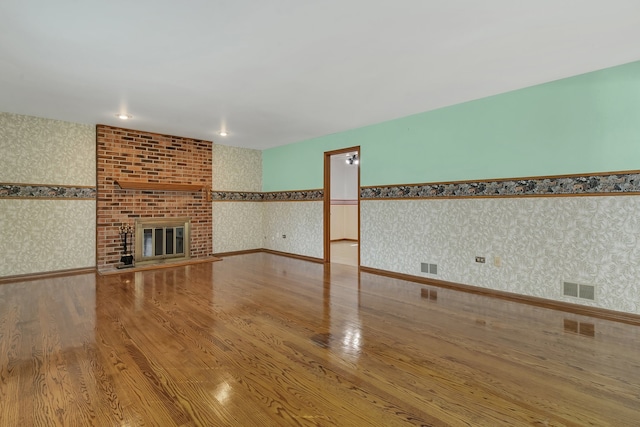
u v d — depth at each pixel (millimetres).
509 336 2629
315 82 3377
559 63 2965
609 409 1703
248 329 2752
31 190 4586
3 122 4383
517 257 3660
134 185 5305
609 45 2625
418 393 1849
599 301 3146
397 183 4801
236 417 1640
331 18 2221
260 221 7387
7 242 4430
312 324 2867
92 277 4613
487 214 3887
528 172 3570
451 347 2430
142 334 2635
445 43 2582
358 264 5348
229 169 6812
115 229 5238
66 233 4867
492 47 2652
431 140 4395
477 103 3949
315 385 1927
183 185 5844
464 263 4090
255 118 4746
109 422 1595
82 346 2412
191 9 2102
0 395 1803
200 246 6266
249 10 2119
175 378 1992
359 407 1724
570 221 3309
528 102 3553
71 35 2404
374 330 2744
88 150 5047
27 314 3080
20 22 2219
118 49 2629
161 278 4586
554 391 1867
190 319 2975
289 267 5445
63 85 3398
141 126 5207
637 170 2943
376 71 3107
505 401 1774
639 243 2939
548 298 3453
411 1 2037
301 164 6426
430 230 4422
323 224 6000
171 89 3533
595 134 3148
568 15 2193
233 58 2809
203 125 5148
